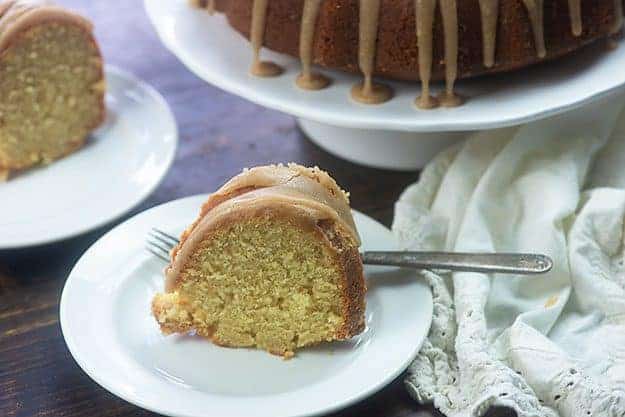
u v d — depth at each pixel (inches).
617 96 34.0
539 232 31.5
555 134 33.6
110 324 29.4
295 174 29.4
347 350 29.1
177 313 29.2
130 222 31.8
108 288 30.2
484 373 27.8
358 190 34.8
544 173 32.6
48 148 35.6
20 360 29.9
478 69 33.3
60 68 35.4
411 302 29.9
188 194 34.7
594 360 29.0
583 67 34.1
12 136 35.0
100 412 28.7
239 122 37.5
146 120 36.6
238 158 36.0
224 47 35.4
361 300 29.0
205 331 29.5
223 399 27.7
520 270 30.0
